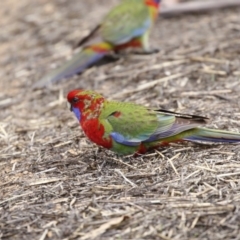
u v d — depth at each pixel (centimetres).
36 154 1374
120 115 1267
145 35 1920
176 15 2230
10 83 1944
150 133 1255
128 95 1664
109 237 1008
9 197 1185
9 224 1080
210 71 1697
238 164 1193
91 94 1286
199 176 1166
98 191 1153
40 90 1839
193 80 1669
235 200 1065
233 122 1370
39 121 1609
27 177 1264
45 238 1030
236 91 1556
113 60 1930
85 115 1287
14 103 1780
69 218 1076
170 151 1280
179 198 1093
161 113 1270
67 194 1164
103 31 1905
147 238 994
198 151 1266
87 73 1883
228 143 1280
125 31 1902
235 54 1784
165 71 1756
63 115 1623
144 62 1861
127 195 1127
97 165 1272
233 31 1977
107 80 1805
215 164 1202
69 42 2180
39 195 1176
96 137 1287
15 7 2612
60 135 1470
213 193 1100
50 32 2295
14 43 2272
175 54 1864
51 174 1262
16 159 1366
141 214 1054
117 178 1199
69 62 1897
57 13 2464
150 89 1667
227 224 1002
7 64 2102
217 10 2209
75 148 1377
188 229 1002
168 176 1180
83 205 1114
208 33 2003
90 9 2458
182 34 2050
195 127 1255
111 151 1330
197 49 1867
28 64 2062
